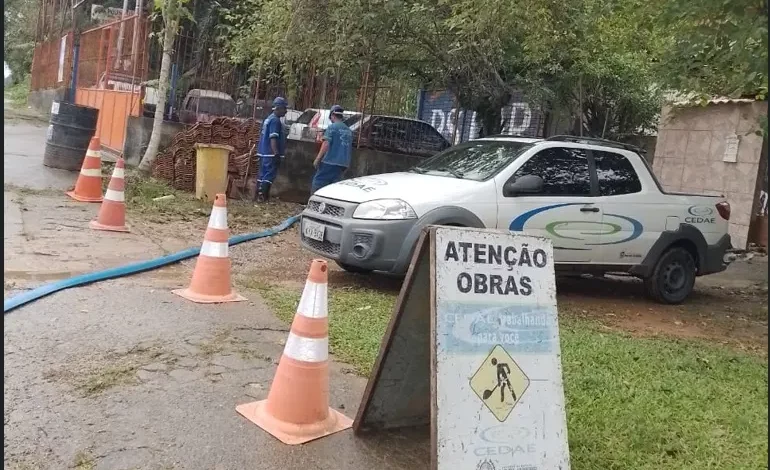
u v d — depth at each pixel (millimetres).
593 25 11484
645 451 3963
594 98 16156
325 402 3865
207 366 4586
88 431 3578
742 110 13602
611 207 7969
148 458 3383
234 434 3695
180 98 14266
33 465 3223
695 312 8328
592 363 5469
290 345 3852
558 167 7773
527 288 3453
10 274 6105
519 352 3352
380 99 14922
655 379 5223
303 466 3480
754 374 5578
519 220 7340
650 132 17797
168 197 11109
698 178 14539
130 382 4199
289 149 13500
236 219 10742
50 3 24562
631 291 9258
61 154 11836
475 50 12820
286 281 7320
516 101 16203
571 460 3762
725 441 4172
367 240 6836
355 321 5926
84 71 18906
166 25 12289
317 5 11820
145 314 5445
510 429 3246
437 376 3121
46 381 4078
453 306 3227
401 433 3977
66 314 5219
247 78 14734
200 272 6125
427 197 6965
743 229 13602
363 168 14312
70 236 7895
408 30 12602
